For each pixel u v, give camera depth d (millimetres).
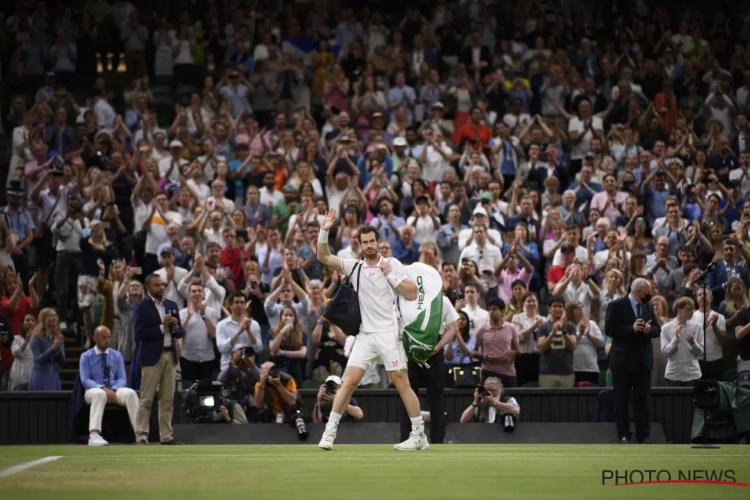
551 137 46594
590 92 50594
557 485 13539
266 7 55562
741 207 42594
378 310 20188
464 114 48406
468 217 40219
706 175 43531
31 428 30062
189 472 15328
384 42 54031
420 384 23469
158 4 55469
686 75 52312
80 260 37938
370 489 12961
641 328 26453
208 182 43719
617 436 27578
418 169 42375
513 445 25016
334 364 31781
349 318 20219
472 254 36625
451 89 49375
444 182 41375
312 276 36688
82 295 36031
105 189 39844
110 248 36500
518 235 36938
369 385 31375
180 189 40656
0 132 49344
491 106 49438
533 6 55344
